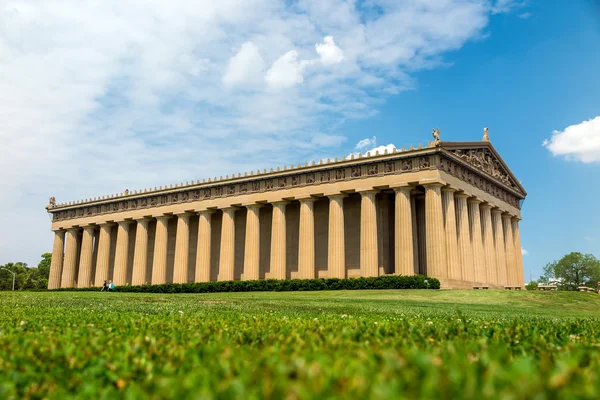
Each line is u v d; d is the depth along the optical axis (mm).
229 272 85875
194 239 98500
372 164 75375
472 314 30781
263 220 91125
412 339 11906
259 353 9695
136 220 98938
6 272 197375
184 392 6602
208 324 16031
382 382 6078
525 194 101938
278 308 33281
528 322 20391
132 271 102625
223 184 88062
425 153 70812
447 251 71812
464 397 5555
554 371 6965
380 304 42500
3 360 9664
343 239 76938
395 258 71688
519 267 97625
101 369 8703
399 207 72250
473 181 80938
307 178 80500
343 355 9109
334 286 72312
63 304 33844
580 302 55094
